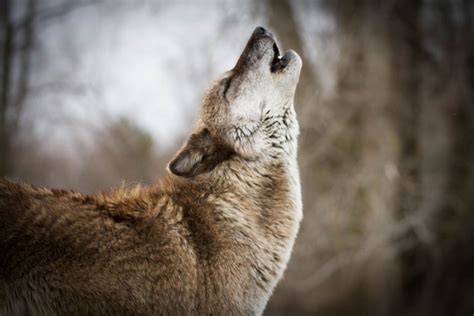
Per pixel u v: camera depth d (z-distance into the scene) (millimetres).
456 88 39375
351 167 38906
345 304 37000
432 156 38688
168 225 12125
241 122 13258
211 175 12914
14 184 11797
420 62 40406
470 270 37875
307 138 38969
